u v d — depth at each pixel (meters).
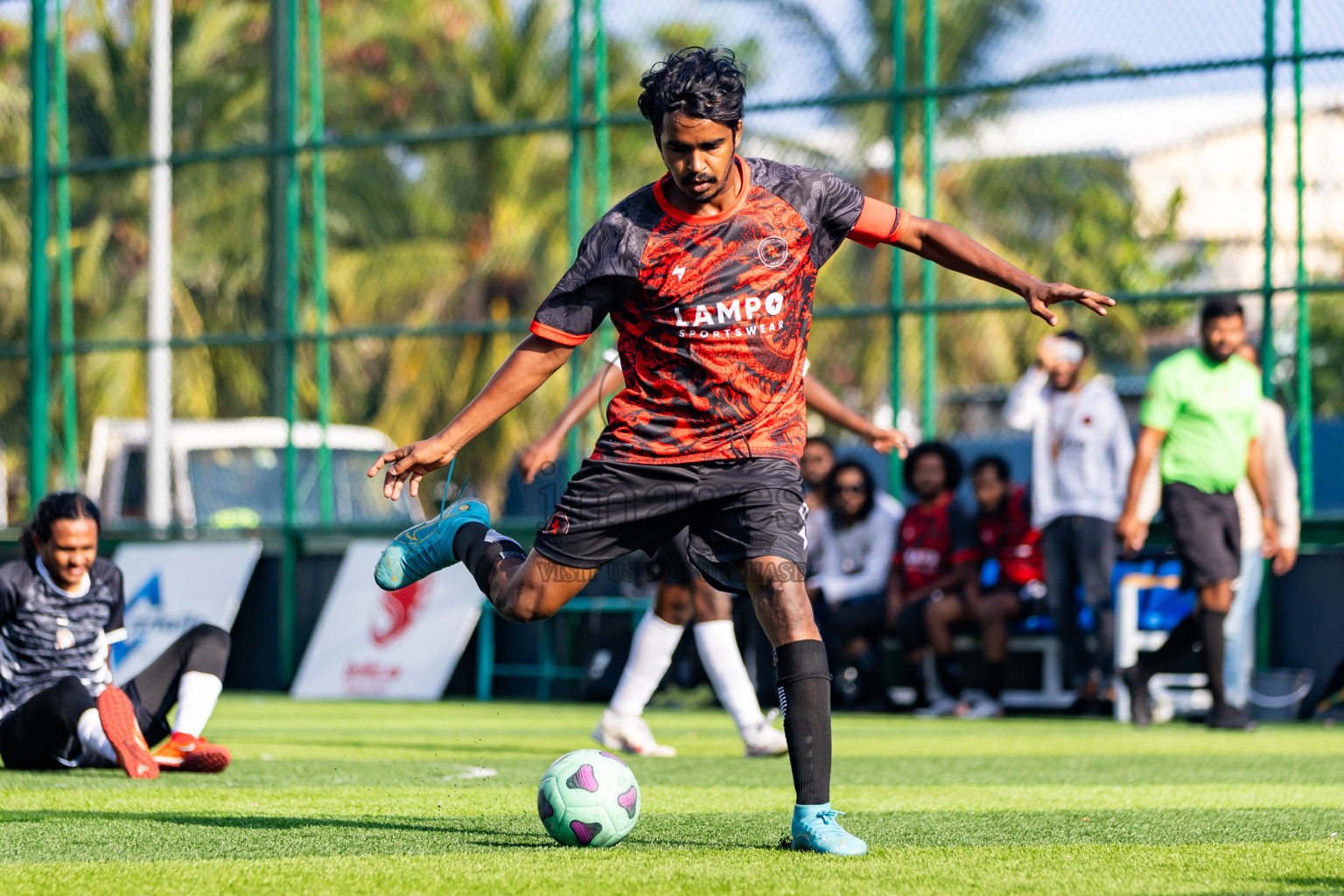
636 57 61.12
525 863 8.48
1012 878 7.97
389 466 9.24
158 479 34.50
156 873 8.20
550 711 26.12
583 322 9.04
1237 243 36.16
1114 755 17.00
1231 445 20.42
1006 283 9.16
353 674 30.48
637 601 28.06
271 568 32.47
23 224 52.66
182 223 58.62
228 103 59.03
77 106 43.34
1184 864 8.48
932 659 26.30
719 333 8.91
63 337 34.22
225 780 13.45
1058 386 24.16
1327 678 25.31
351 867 8.35
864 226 9.27
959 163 51.81
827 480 26.56
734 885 7.70
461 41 68.44
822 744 8.91
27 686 14.30
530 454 15.28
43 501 14.26
